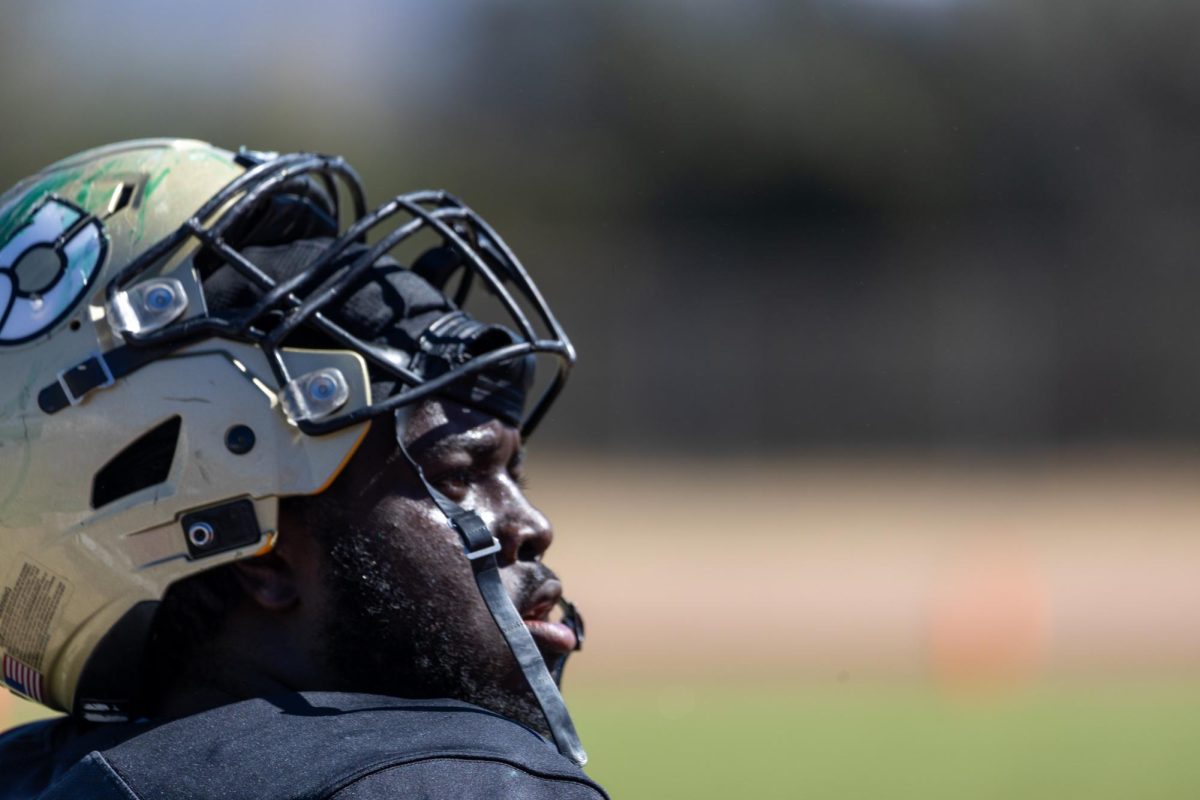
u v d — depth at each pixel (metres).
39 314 6.51
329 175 7.46
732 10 111.75
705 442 102.00
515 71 116.94
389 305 6.80
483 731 5.95
